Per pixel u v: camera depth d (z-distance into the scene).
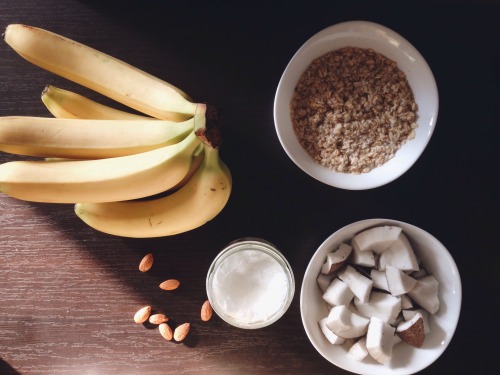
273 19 0.60
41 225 0.61
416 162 0.61
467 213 0.61
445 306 0.58
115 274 0.61
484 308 0.61
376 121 0.58
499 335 0.61
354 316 0.58
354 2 0.60
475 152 0.61
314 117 0.58
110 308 0.61
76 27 0.60
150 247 0.61
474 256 0.61
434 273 0.59
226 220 0.61
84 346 0.61
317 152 0.58
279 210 0.61
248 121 0.60
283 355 0.61
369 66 0.58
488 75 0.60
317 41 0.55
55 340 0.61
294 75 0.57
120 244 0.61
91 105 0.56
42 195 0.53
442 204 0.61
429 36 0.60
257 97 0.60
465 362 0.61
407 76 0.57
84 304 0.61
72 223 0.61
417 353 0.58
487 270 0.61
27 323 0.61
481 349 0.61
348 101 0.57
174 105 0.52
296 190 0.61
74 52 0.53
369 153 0.58
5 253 0.61
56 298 0.61
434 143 0.61
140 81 0.53
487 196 0.61
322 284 0.59
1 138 0.51
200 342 0.61
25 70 0.60
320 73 0.57
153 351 0.61
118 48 0.60
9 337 0.61
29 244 0.61
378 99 0.57
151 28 0.60
